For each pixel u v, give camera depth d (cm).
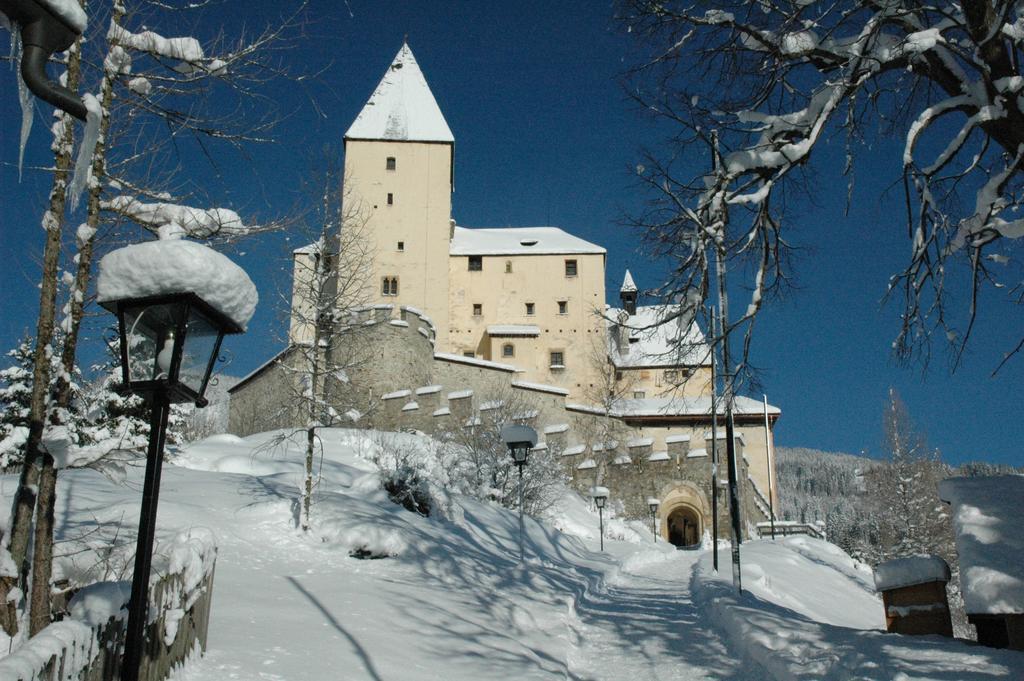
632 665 981
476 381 5081
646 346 6078
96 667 506
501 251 6241
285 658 752
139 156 756
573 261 6203
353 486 1873
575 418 5069
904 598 956
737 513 1530
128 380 480
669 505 4653
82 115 382
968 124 841
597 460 4675
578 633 1193
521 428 1714
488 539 1947
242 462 2191
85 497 1320
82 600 531
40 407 604
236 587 1020
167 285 484
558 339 6066
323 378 1702
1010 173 823
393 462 2609
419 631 952
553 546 2300
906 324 978
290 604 969
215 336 510
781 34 950
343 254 1706
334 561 1306
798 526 4853
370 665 778
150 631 590
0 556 538
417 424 4494
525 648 972
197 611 725
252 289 528
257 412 4719
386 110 5981
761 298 980
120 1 730
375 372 4575
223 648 759
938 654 746
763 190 912
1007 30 814
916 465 4372
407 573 1305
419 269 5672
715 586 1577
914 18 912
